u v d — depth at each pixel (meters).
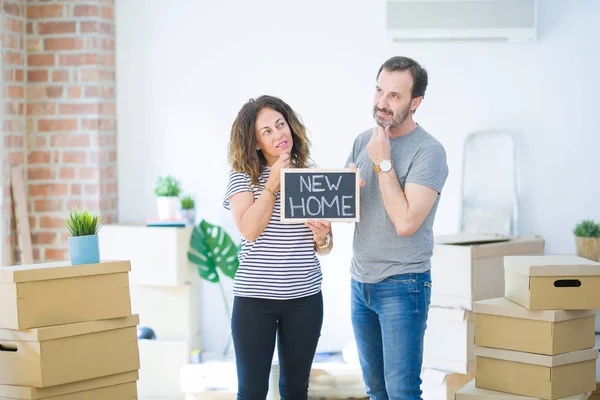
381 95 3.14
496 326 3.36
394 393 3.13
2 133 4.92
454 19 4.68
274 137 3.17
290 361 3.17
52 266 3.15
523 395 3.31
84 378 3.17
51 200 5.11
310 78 5.04
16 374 3.10
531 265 3.24
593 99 4.73
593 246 4.39
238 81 5.12
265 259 3.11
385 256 3.14
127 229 4.83
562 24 4.73
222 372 4.36
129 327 3.31
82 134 5.06
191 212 4.99
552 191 4.79
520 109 4.80
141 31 5.19
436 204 3.20
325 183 3.12
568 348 3.29
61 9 5.05
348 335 5.05
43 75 5.09
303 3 5.02
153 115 5.21
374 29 4.95
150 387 4.75
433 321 4.27
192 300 4.93
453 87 4.87
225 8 5.11
